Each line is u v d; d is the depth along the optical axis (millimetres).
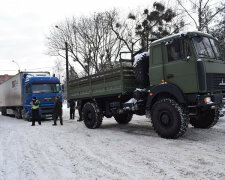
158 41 7336
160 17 19750
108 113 9500
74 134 8828
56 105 12391
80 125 11773
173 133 6656
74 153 5852
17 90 18250
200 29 15609
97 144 6781
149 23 20688
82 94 10742
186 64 6527
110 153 5676
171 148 5828
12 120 17906
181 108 6656
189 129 8328
